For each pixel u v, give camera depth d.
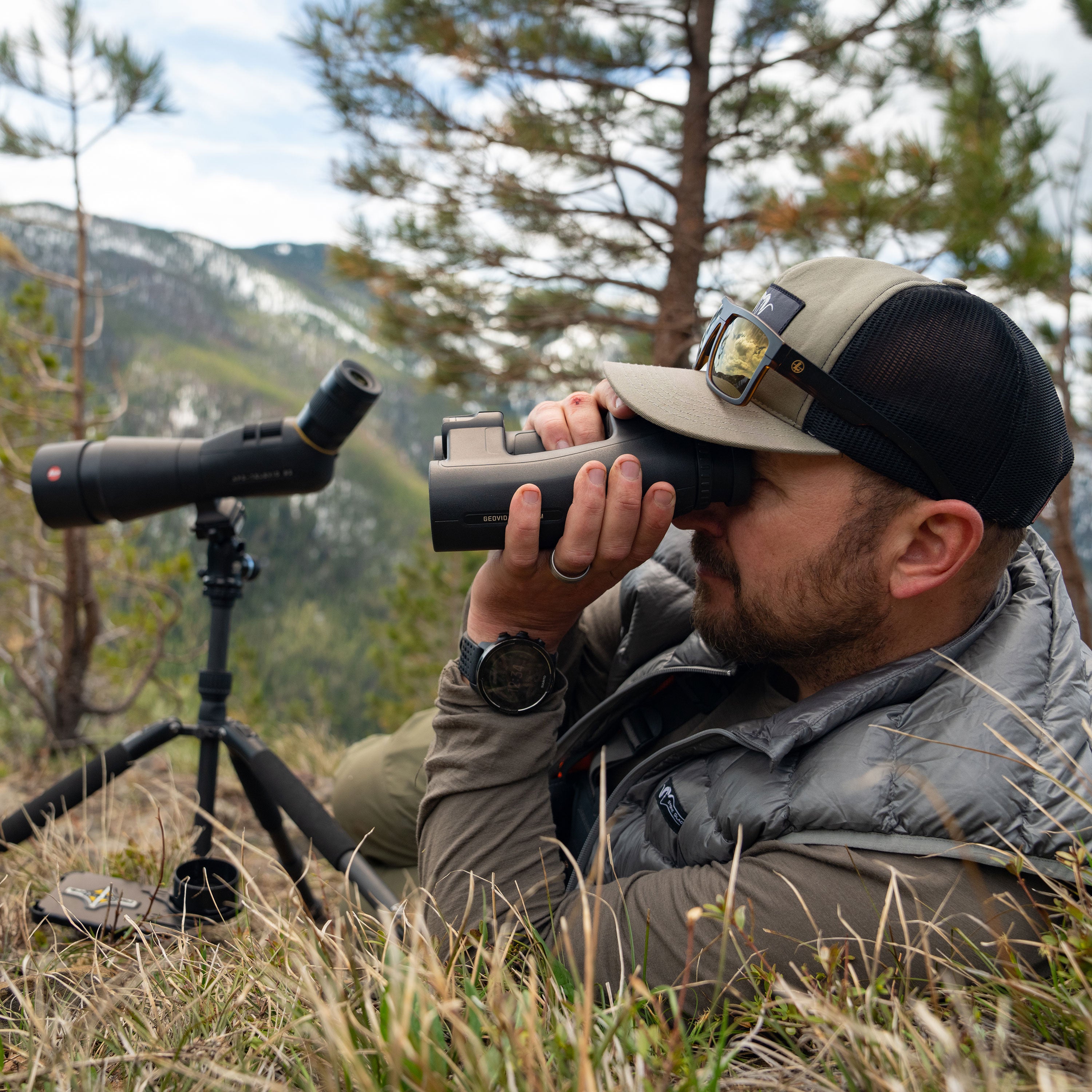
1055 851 0.77
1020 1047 0.66
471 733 1.02
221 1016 0.79
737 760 0.97
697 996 0.81
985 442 0.85
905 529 0.88
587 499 0.92
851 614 0.91
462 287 5.67
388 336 5.90
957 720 0.85
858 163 4.18
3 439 5.44
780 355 0.87
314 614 104.00
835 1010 0.67
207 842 1.47
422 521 127.25
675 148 5.85
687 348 5.51
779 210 4.33
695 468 0.93
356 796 1.45
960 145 4.07
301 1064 0.68
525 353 5.94
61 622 7.30
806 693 1.03
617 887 0.92
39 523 6.68
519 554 0.94
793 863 0.83
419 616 10.75
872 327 0.85
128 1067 0.71
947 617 0.92
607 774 1.20
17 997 0.83
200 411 143.12
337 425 1.41
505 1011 0.66
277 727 4.68
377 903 1.13
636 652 1.28
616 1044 0.68
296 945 0.83
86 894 1.20
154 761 3.14
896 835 0.80
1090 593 4.69
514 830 0.99
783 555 0.93
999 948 0.75
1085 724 0.80
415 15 5.34
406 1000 0.60
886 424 0.84
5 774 4.00
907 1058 0.64
